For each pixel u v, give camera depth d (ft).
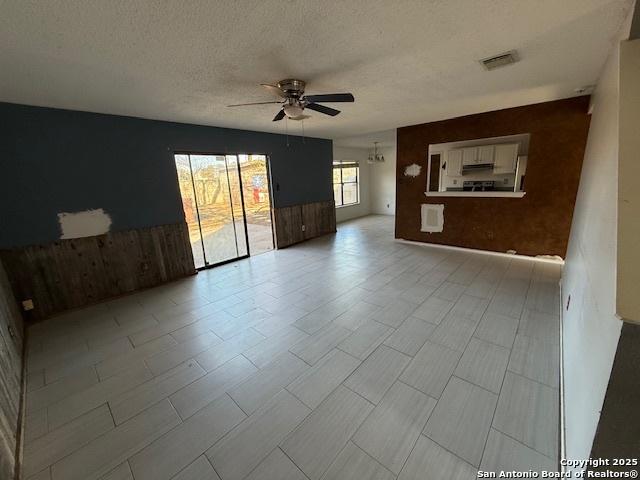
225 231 16.19
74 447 5.16
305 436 5.19
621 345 2.91
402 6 4.92
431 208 17.28
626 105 3.45
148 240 12.62
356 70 7.73
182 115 11.84
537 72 8.38
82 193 10.72
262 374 6.88
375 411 5.67
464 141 15.29
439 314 9.31
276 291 11.92
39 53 5.91
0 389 5.27
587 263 5.66
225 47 6.12
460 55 7.03
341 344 7.95
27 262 9.75
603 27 5.68
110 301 11.46
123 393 6.45
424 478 4.40
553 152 12.82
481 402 5.76
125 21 4.97
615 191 3.79
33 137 9.56
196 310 10.43
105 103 9.62
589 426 3.43
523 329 8.24
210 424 5.54
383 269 13.94
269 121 13.84
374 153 31.22
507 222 14.70
